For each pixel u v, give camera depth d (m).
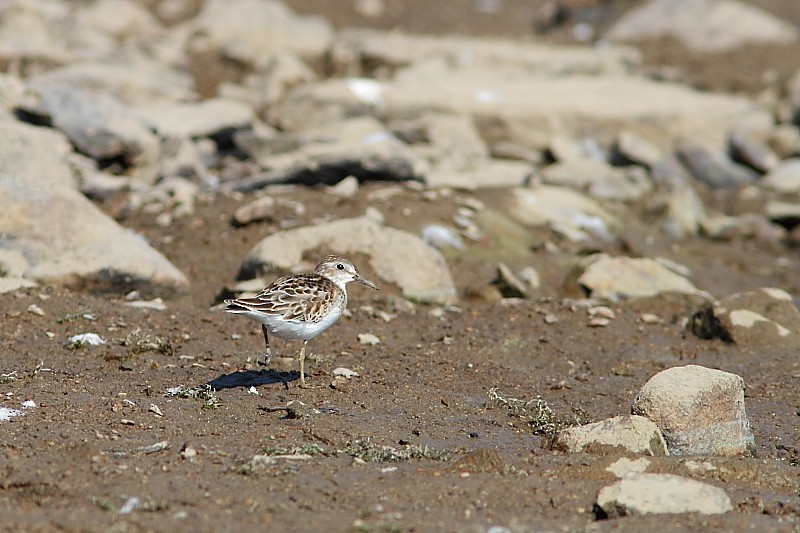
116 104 20.53
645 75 28.20
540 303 15.38
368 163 18.83
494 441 10.27
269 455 9.45
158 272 14.84
